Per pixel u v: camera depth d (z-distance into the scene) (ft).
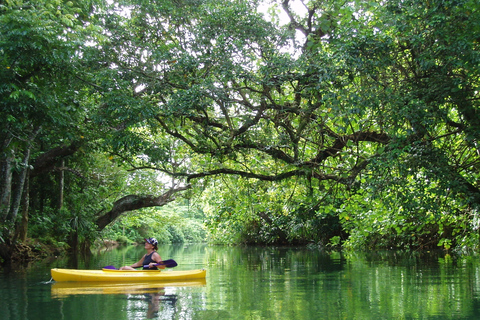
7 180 42.39
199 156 48.26
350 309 17.89
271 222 81.35
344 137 35.12
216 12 32.17
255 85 34.50
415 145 28.04
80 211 62.34
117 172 68.13
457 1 23.77
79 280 26.58
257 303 19.38
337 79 28.76
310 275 30.07
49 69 29.58
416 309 17.72
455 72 28.22
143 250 79.05
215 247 93.81
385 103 27.76
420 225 48.26
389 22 27.17
